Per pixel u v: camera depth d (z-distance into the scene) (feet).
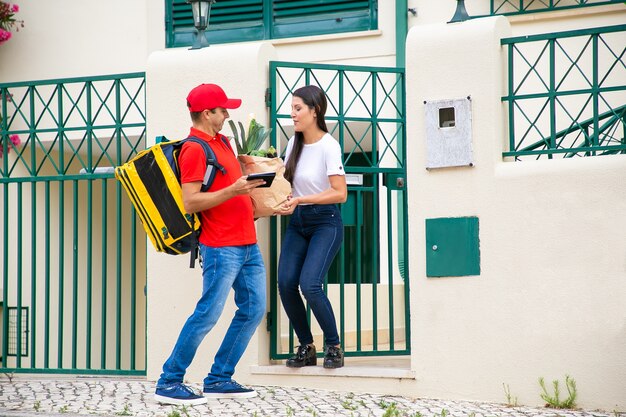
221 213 19.61
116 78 24.08
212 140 19.74
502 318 20.52
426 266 21.22
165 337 23.36
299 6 33.04
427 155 21.25
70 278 37.29
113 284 40.63
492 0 30.35
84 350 38.45
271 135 22.98
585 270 19.86
